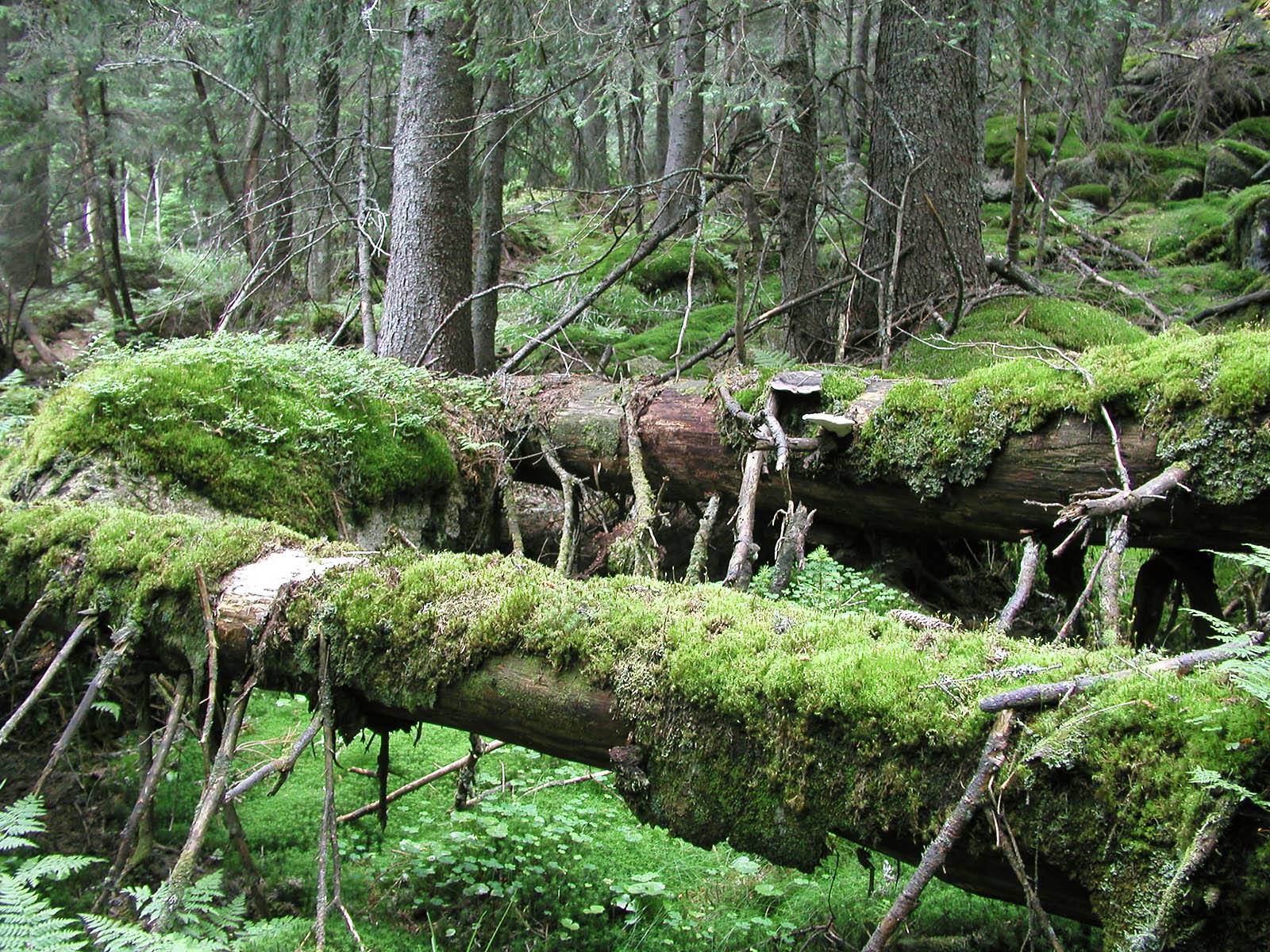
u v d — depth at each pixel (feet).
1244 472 10.81
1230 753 5.58
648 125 57.52
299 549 10.43
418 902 10.25
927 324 21.89
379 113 34.86
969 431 13.24
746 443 15.52
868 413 14.30
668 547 18.57
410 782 13.04
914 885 6.19
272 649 9.35
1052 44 21.17
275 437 15.40
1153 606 13.26
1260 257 29.25
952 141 22.59
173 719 9.60
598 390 18.51
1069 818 6.07
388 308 24.59
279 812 12.01
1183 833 5.52
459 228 24.49
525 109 23.45
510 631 8.48
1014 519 13.29
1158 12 51.31
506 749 14.16
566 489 17.12
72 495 13.60
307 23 28.27
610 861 11.35
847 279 21.53
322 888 8.25
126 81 36.94
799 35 22.41
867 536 16.10
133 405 14.76
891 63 23.03
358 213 28.45
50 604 10.74
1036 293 22.88
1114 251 31.81
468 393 19.27
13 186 38.78
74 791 11.89
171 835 11.30
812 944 9.53
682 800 7.66
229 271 35.76
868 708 6.87
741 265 18.35
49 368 36.94
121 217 60.70
